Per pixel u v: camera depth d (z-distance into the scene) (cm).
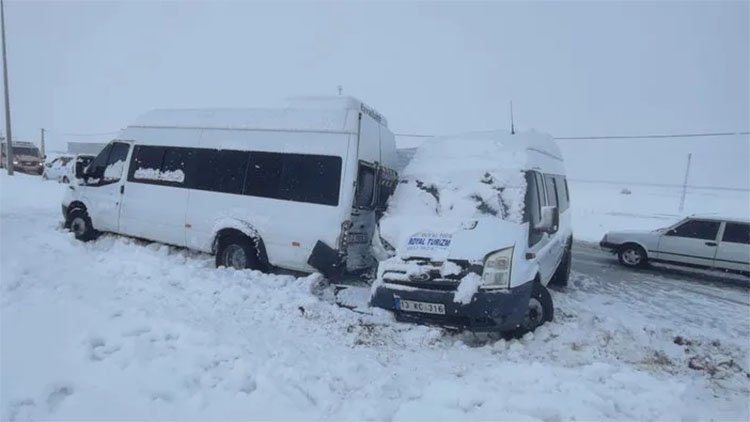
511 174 674
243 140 837
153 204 915
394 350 532
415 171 734
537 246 665
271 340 514
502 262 565
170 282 688
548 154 849
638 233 1334
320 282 741
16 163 3309
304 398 388
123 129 991
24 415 341
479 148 725
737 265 1187
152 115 963
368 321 597
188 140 894
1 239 880
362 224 798
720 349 616
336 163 754
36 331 472
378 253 655
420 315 578
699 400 452
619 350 575
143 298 609
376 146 829
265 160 809
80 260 772
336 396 401
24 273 656
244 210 813
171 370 413
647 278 1183
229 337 496
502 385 443
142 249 904
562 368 488
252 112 853
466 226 612
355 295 727
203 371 417
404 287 583
